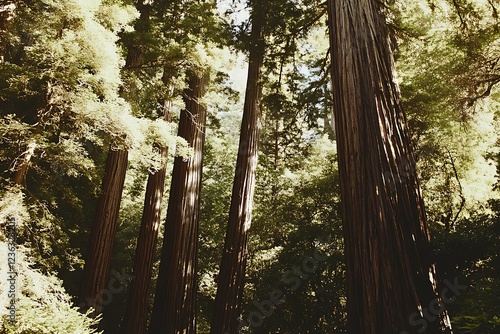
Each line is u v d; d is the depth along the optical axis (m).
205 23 8.63
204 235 13.49
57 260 4.61
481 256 5.55
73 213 10.10
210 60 7.89
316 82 8.65
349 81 4.66
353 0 5.09
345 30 4.96
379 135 4.32
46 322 3.29
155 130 6.25
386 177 4.14
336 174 10.78
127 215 15.39
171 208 9.77
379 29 5.00
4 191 4.22
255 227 11.49
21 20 6.14
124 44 7.70
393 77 4.82
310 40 11.48
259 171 13.01
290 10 8.38
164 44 8.41
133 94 7.89
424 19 9.91
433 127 10.27
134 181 15.15
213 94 10.40
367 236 3.98
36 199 4.58
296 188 11.59
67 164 4.86
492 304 4.02
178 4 9.27
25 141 4.43
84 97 4.66
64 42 4.48
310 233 10.29
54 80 4.64
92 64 4.70
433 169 10.61
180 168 9.95
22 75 4.59
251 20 8.91
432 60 10.30
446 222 9.82
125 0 6.82
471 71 8.41
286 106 9.27
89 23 4.66
